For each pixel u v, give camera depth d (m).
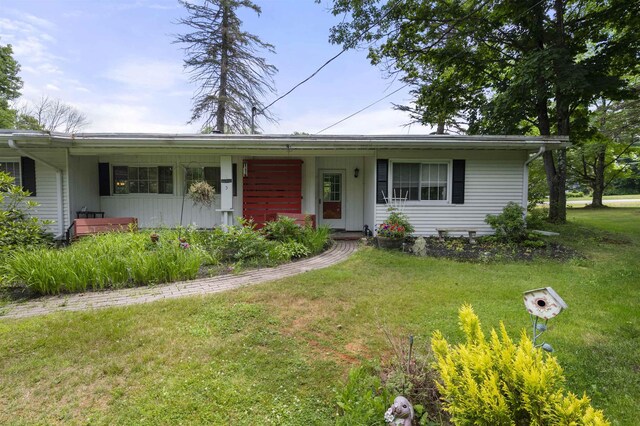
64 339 3.16
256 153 9.06
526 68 10.16
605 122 18.06
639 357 2.95
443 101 14.11
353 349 3.10
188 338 3.21
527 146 8.51
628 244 8.50
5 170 8.80
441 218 9.34
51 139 7.50
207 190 8.72
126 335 3.25
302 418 2.23
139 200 10.30
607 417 2.21
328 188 11.02
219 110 17.66
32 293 4.68
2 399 2.39
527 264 6.47
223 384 2.54
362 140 8.39
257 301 4.21
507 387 1.71
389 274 5.61
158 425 2.15
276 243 7.06
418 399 2.28
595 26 11.02
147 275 5.11
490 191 9.36
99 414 2.25
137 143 8.15
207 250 6.55
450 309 4.02
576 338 3.30
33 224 6.15
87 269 4.85
